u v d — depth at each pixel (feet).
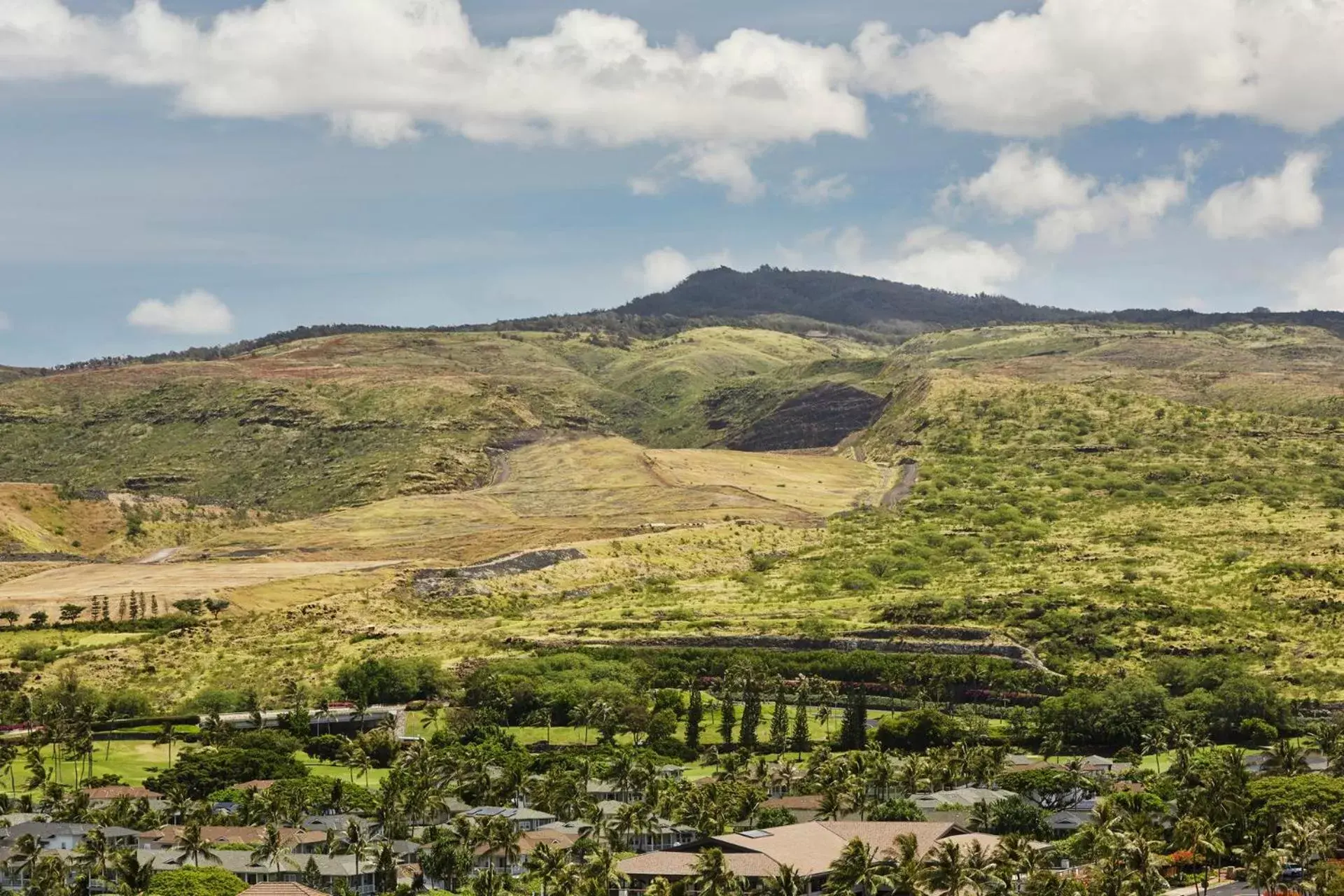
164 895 586.04
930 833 602.03
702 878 554.87
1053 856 607.78
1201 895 558.15
